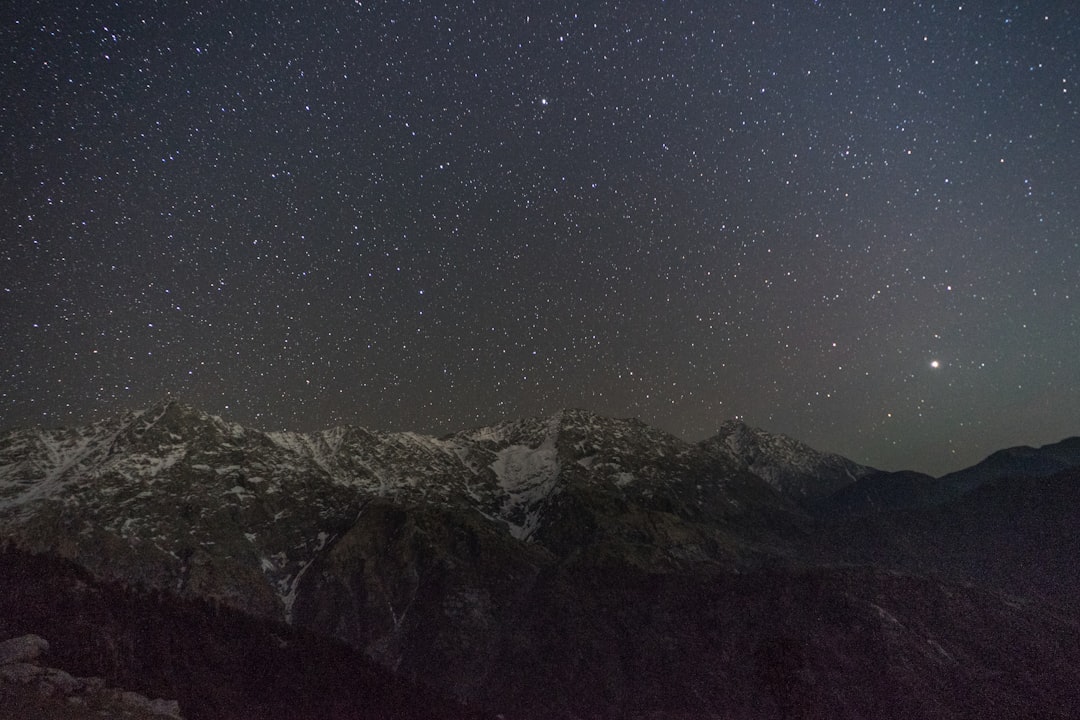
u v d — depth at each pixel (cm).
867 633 19075
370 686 11494
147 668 8806
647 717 17000
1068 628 19175
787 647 11206
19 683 5175
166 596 11688
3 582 9144
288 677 10644
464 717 11694
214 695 8994
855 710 16388
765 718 16750
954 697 16438
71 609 9169
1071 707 15525
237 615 12262
